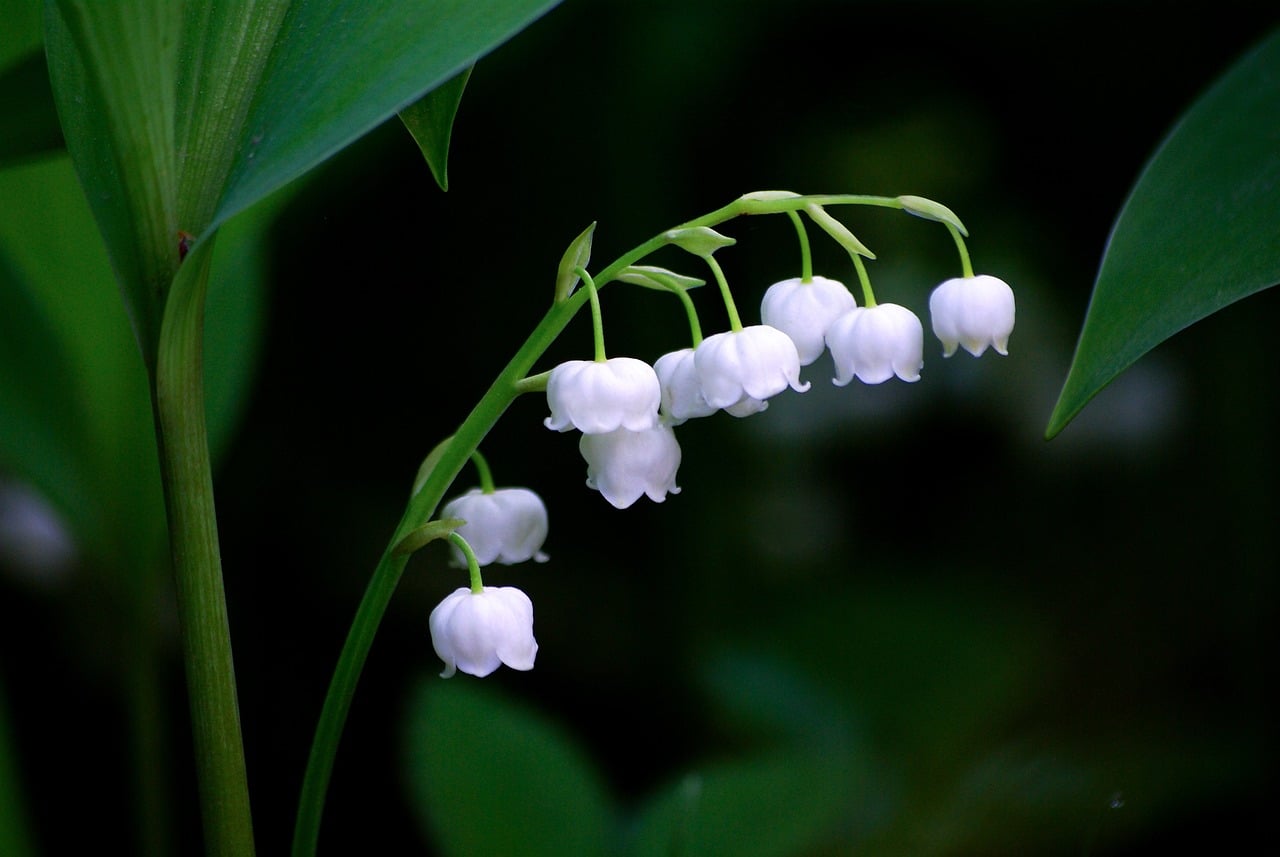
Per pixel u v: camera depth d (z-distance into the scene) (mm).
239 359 503
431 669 837
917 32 825
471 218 842
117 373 496
